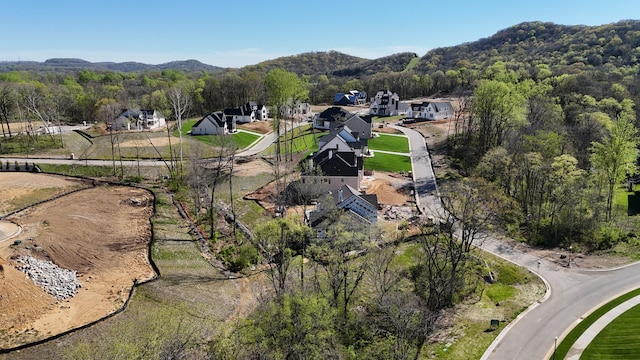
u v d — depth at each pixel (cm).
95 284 4775
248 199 7519
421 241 5175
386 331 3916
